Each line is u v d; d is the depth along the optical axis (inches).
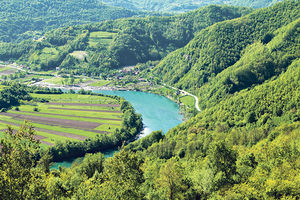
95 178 3907.5
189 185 3208.7
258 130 5974.4
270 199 2407.7
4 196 1843.0
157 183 3344.0
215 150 3243.1
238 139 5885.8
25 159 2074.3
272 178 2701.8
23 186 1975.9
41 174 2242.9
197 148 6122.1
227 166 3139.8
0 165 1959.9
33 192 2018.9
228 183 2947.8
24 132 2155.5
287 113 6624.0
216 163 3225.9
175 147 6550.2
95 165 5049.2
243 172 3144.7
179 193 3095.5
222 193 2787.9
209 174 3085.6
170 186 3157.0
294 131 4854.8
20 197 1923.0
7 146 2034.9
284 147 3243.1
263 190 2554.1
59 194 2672.2
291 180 2578.7
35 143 2169.0
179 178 3201.3
